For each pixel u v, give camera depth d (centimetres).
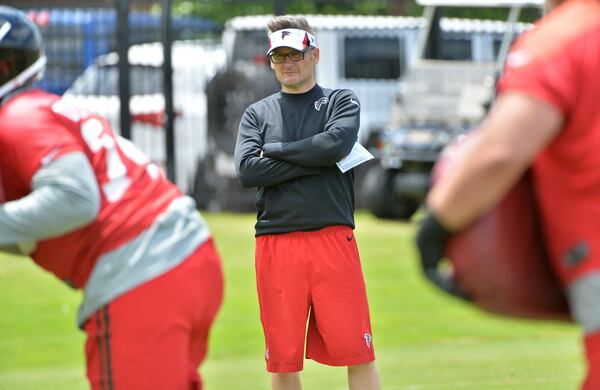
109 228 1402
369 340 1941
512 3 6375
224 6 9419
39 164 1357
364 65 7150
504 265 998
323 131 1973
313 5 9625
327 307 1911
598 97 987
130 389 1373
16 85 1423
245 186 1962
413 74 6331
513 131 964
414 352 3425
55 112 1405
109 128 1464
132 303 1380
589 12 1017
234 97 6625
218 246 5381
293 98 2016
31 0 6494
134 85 6669
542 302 1034
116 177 1423
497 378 2817
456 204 970
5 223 1338
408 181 5906
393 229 5884
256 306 4256
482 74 6256
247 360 3341
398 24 7156
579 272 1010
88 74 6538
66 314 4191
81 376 3097
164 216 1423
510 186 984
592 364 1021
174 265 1400
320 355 1964
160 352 1377
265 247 1948
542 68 983
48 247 1418
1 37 1412
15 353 3559
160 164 6638
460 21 6806
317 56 2044
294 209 1916
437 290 1070
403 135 6009
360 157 1958
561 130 995
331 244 1916
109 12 6575
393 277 4741
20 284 4672
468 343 3603
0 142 1377
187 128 6669
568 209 1010
